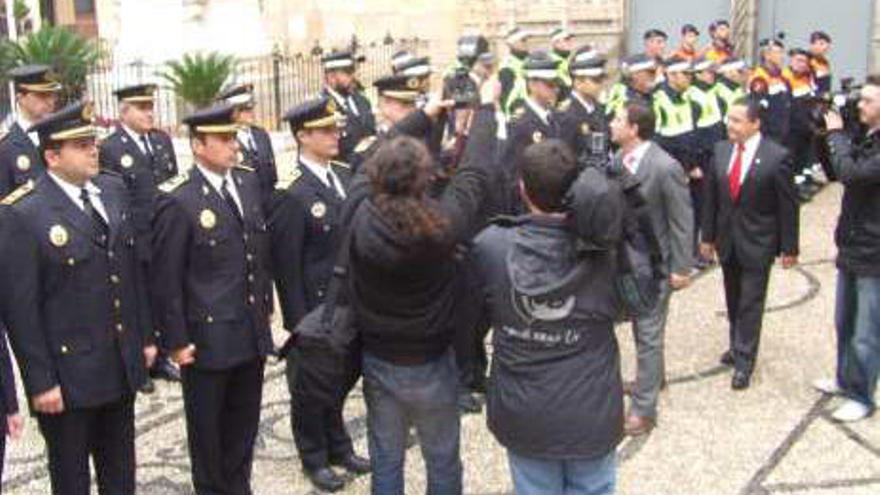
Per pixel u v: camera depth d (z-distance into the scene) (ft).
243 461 17.08
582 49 28.12
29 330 14.14
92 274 14.64
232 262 16.20
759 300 22.16
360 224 13.17
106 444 15.64
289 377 17.94
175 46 54.54
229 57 53.01
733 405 21.47
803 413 20.97
